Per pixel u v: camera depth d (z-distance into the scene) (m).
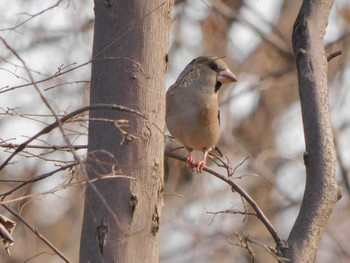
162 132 6.53
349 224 20.59
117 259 6.42
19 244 16.22
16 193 13.17
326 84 7.20
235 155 18.12
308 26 7.33
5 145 7.19
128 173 6.53
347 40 18.86
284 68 18.88
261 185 18.83
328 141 7.00
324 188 6.89
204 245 17.06
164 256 19.06
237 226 17.56
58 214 18.19
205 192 17.58
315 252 6.82
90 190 6.52
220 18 18.44
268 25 19.53
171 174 17.44
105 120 6.39
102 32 6.72
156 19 6.74
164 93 6.78
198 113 10.82
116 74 6.64
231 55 18.86
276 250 6.83
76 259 18.30
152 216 6.57
